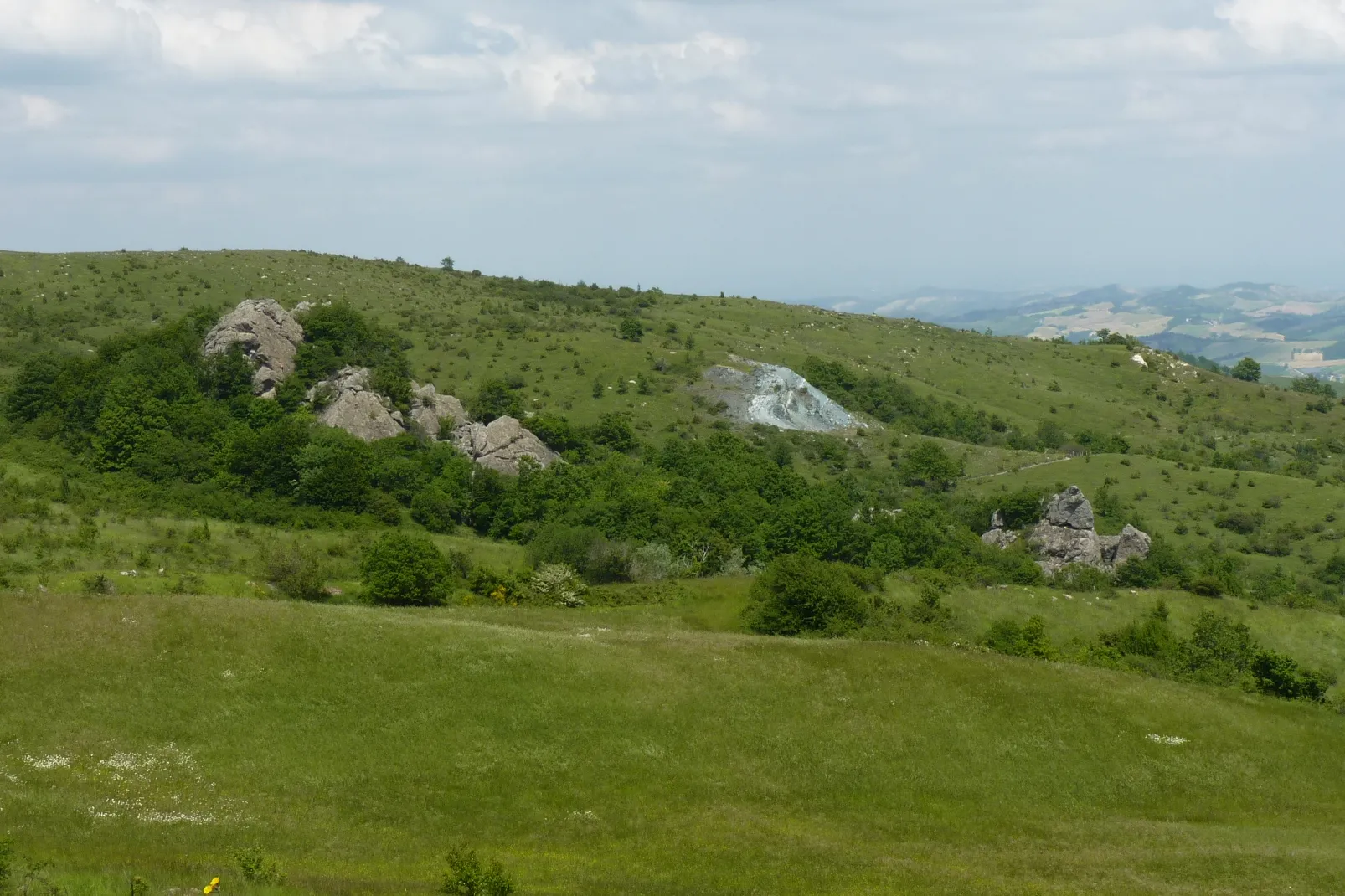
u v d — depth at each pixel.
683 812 44.69
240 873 31.80
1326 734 60.12
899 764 51.19
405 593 79.56
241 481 108.50
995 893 37.59
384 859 37.00
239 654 52.62
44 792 39.16
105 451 109.94
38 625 52.12
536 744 49.03
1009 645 80.75
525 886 35.19
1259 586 115.56
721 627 81.50
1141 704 60.16
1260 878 40.47
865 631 78.94
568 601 85.25
